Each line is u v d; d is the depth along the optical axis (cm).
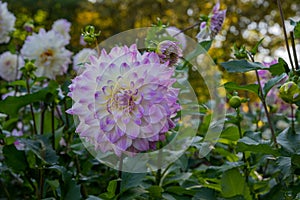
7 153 122
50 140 135
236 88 107
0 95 203
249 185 121
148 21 522
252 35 410
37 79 148
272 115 159
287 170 98
